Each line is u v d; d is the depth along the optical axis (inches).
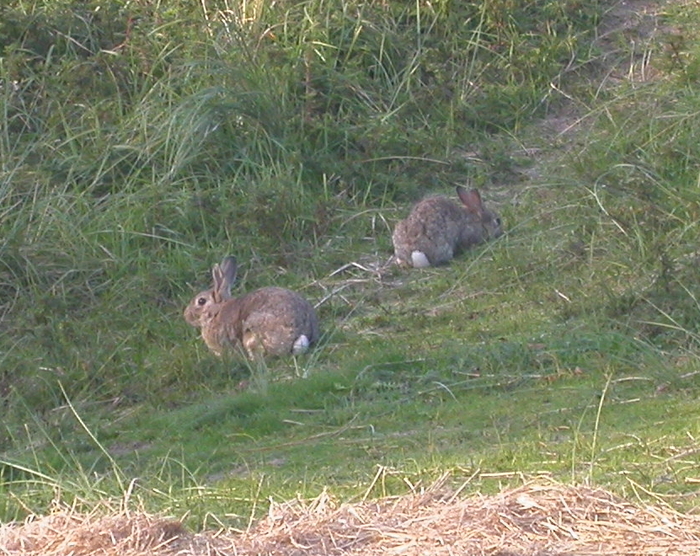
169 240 849.5
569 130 987.3
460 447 563.5
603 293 728.3
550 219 858.1
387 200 919.0
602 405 596.7
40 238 830.5
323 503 469.7
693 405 585.3
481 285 789.2
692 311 687.1
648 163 884.0
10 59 973.8
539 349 673.6
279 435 609.6
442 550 416.8
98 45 1031.0
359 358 687.1
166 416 646.5
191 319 748.0
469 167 951.6
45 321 765.9
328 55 1023.6
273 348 710.5
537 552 414.6
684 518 447.2
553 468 517.7
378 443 581.6
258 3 1045.2
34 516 494.3
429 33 1070.4
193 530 478.6
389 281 820.0
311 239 871.1
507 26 1078.4
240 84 957.2
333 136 960.3
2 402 681.6
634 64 1048.2
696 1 1127.6
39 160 897.5
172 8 1053.2
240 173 912.3
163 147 912.3
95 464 581.6
